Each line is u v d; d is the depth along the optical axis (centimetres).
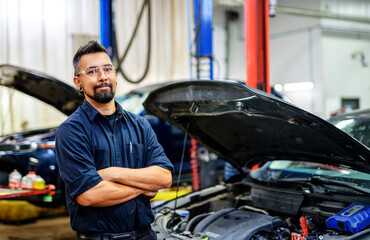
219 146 317
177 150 543
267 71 438
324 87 1059
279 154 288
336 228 215
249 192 297
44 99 416
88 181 175
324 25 1070
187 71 989
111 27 571
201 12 586
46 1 779
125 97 588
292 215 252
